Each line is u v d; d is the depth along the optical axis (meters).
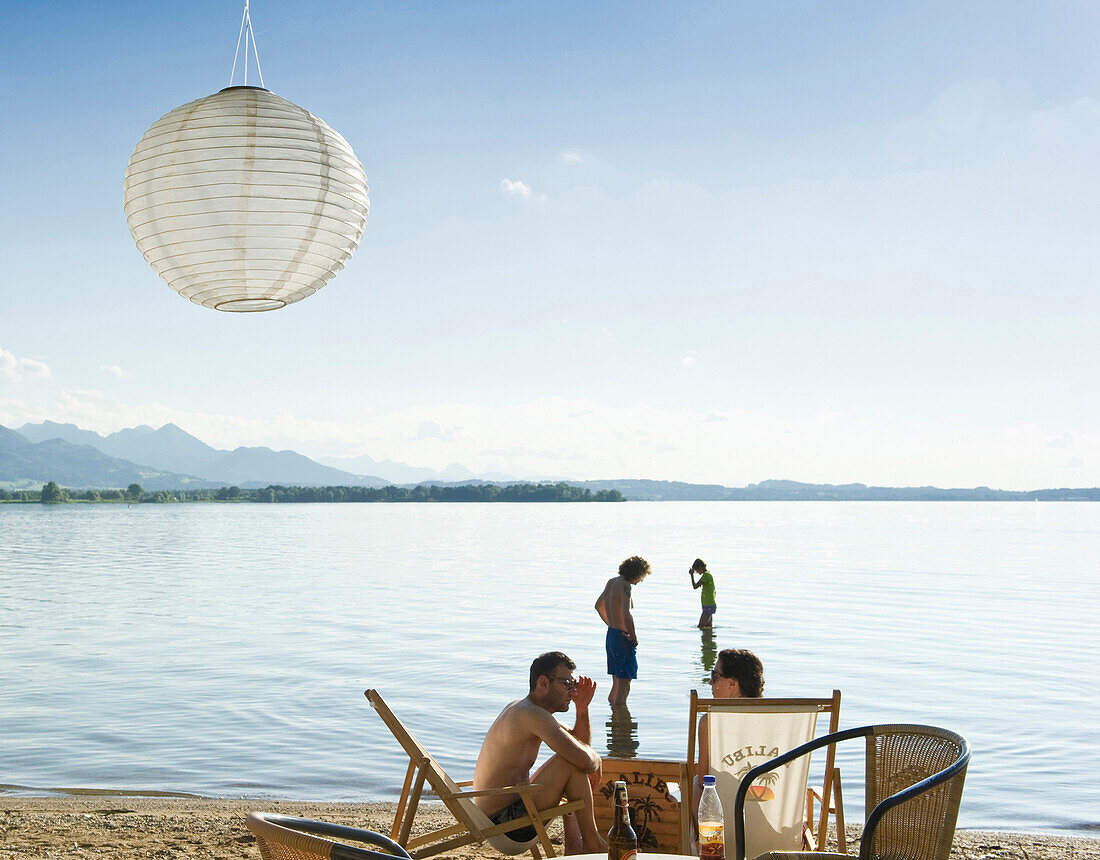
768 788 4.23
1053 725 9.68
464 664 13.27
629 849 3.59
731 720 4.30
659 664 13.47
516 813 4.64
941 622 17.97
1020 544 51.22
